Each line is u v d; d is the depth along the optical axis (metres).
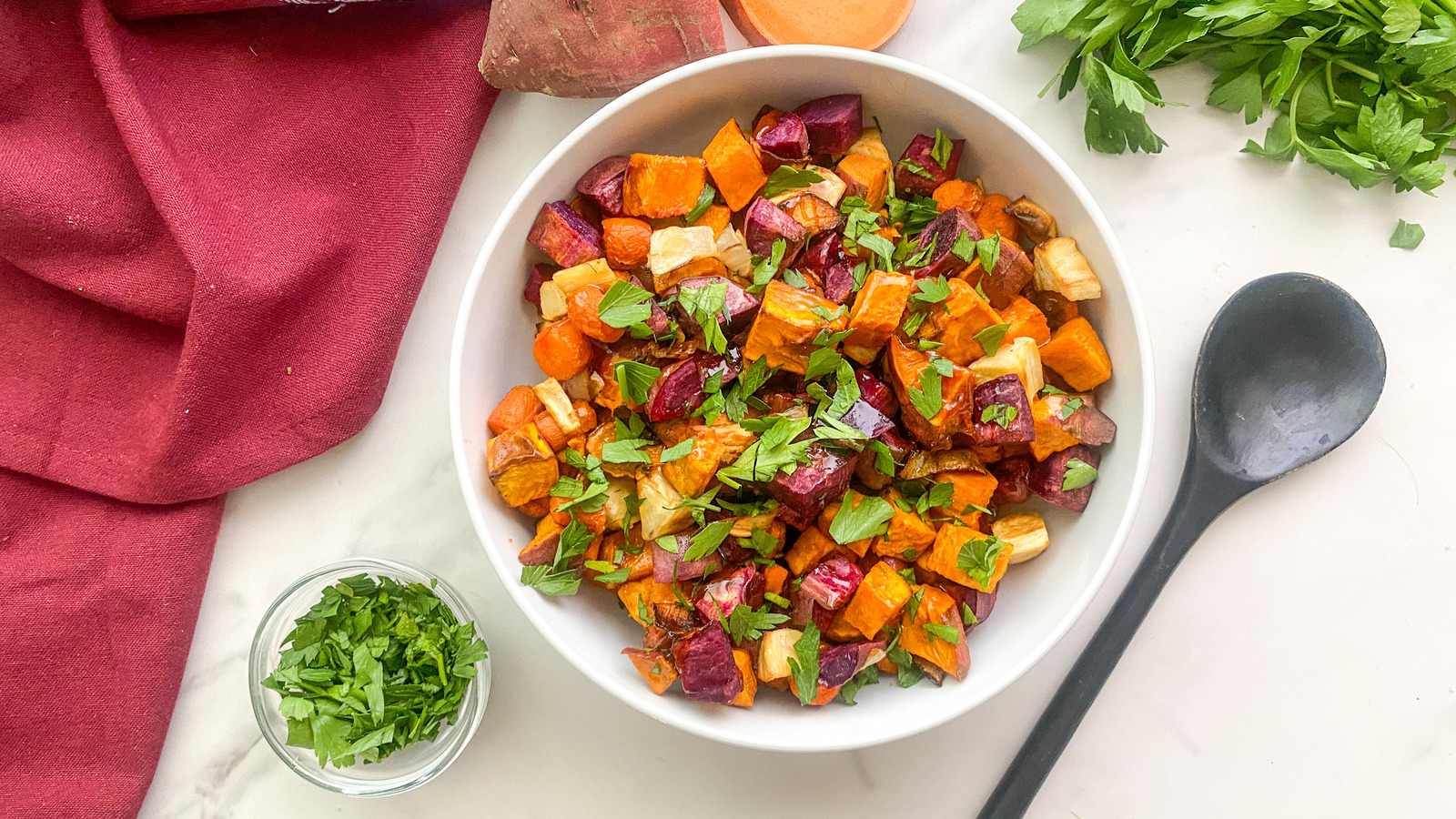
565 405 0.49
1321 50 0.52
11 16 0.52
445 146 0.53
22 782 0.54
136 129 0.51
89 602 0.54
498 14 0.50
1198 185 0.54
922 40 0.54
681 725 0.47
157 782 0.56
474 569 0.56
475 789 0.56
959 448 0.49
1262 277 0.52
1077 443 0.49
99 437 0.54
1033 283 0.51
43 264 0.53
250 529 0.56
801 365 0.48
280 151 0.53
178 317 0.54
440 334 0.55
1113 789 0.56
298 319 0.53
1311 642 0.55
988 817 0.54
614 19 0.50
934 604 0.48
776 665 0.49
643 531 0.49
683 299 0.48
